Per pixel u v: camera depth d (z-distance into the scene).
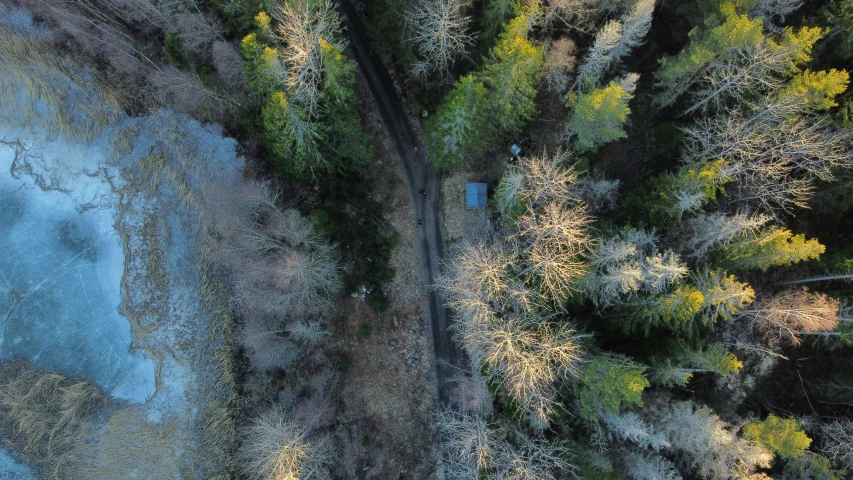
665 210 33.06
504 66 30.41
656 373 34.12
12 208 42.84
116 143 42.81
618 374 30.38
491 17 34.47
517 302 33.59
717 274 32.00
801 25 34.31
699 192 31.11
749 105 32.50
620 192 39.19
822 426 36.19
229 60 35.44
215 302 43.81
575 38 36.72
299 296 39.38
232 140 43.16
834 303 32.97
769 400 38.88
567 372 35.72
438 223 43.41
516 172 36.12
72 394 41.69
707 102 35.94
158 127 43.00
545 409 34.94
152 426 42.84
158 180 43.47
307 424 41.56
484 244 37.81
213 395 43.50
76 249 43.19
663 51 39.72
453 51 37.53
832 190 34.75
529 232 34.34
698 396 37.94
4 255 42.66
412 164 43.38
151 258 43.53
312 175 39.72
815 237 37.50
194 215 43.66
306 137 33.72
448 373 43.94
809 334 37.19
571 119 35.62
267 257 38.78
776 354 35.47
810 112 31.44
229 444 43.25
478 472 35.88
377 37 40.78
